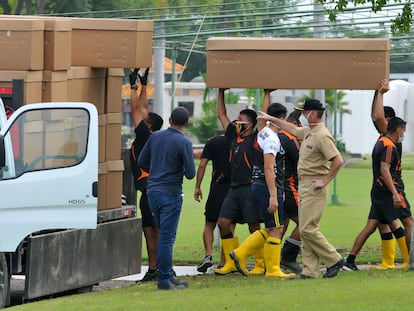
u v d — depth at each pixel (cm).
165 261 2573
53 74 2555
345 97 11225
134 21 2748
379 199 2942
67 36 2600
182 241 4219
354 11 4091
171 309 2177
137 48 2753
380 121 2889
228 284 2648
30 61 2495
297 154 2894
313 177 2591
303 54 2852
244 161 2828
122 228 2823
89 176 2456
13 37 2503
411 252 2788
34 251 2464
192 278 2856
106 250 2758
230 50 2884
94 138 2458
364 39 2834
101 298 2425
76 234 2625
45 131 2444
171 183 2542
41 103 2461
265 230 2809
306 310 2092
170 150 2530
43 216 2439
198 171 3084
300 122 2916
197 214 5619
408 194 6812
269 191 2722
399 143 2948
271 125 2748
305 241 2642
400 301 2159
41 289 2495
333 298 2228
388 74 2833
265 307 2145
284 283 2544
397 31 4103
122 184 3008
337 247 3853
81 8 10175
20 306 2323
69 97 2642
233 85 2892
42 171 2441
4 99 2514
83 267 2658
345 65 2834
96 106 2769
